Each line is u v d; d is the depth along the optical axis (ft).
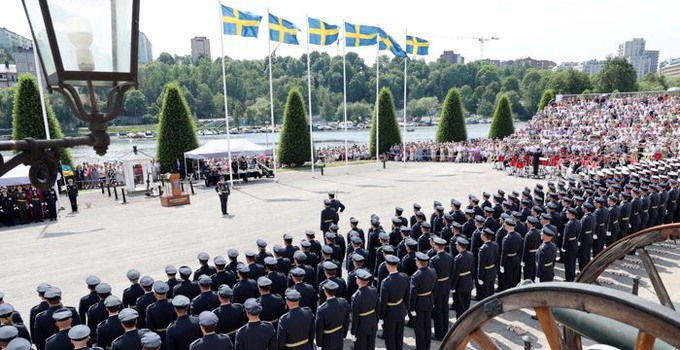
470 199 45.80
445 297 27.96
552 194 47.55
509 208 43.01
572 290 8.04
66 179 86.79
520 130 155.94
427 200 71.67
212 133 334.65
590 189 51.16
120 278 40.11
